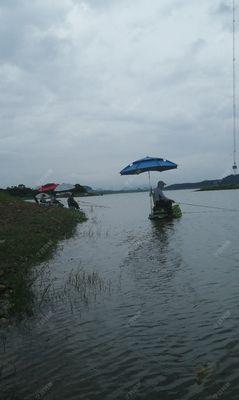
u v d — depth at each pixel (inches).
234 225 919.0
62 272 516.4
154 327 319.0
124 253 631.8
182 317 335.0
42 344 300.4
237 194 3230.8
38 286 447.5
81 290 426.9
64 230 921.5
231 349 275.9
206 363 260.2
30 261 543.8
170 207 1139.3
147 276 473.1
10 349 294.5
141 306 367.9
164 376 249.1
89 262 574.6
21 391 240.5
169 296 391.2
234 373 246.8
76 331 320.5
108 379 249.8
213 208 1531.7
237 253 571.8
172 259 559.2
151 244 701.9
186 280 443.5
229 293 386.9
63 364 269.9
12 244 610.2
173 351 278.7
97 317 347.6
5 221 894.4
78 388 241.8
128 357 274.4
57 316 354.9
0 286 398.6
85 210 1927.9
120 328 321.4
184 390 233.8
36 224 890.1
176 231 861.8
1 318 347.6
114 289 426.3
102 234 888.9
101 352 283.6
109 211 1792.6
